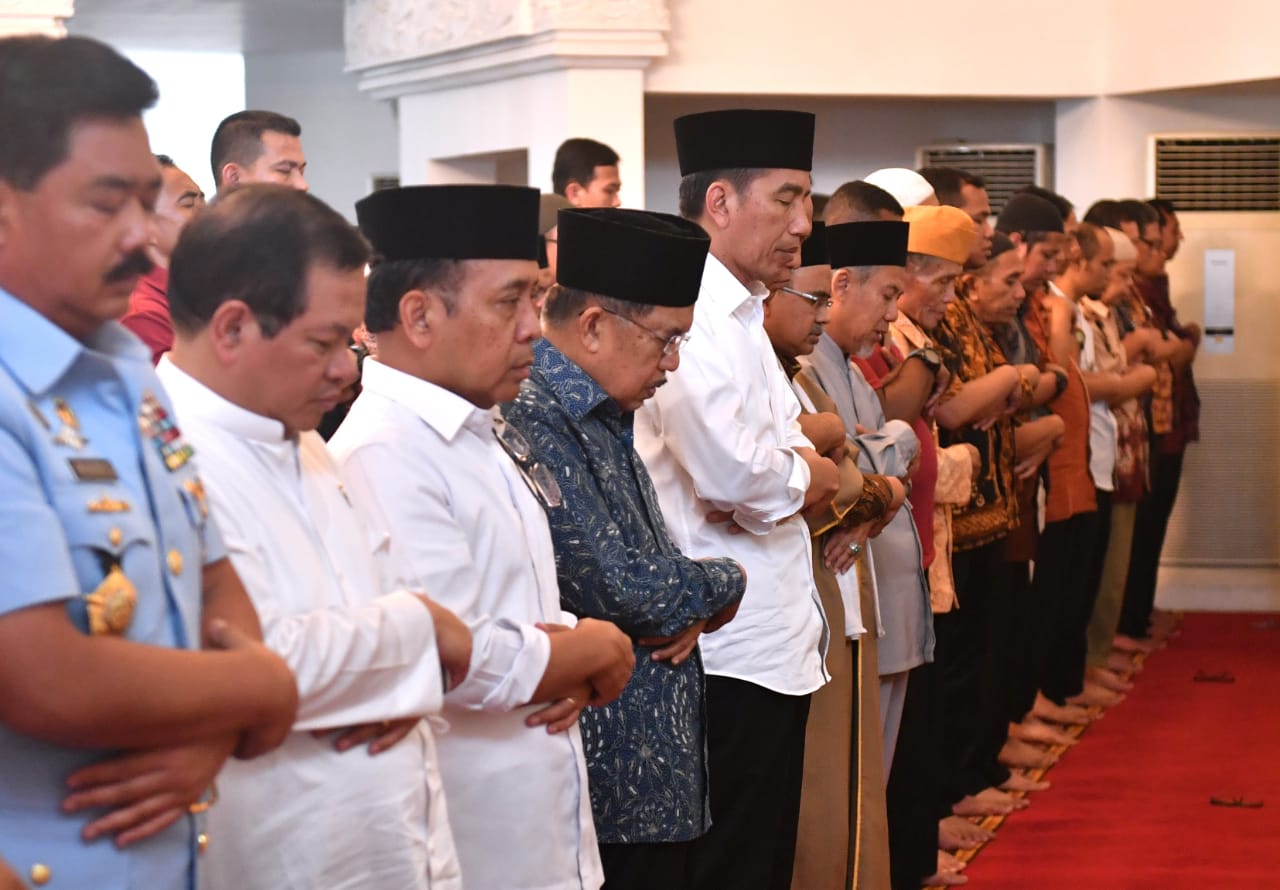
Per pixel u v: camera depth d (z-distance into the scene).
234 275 1.71
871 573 3.52
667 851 2.48
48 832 1.42
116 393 1.49
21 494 1.35
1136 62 7.89
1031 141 8.59
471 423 2.16
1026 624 5.42
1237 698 6.52
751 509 2.88
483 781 2.06
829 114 8.55
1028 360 5.20
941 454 4.11
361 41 8.81
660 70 7.67
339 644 1.70
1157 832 4.74
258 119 3.70
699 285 2.57
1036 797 5.12
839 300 3.61
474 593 2.07
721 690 2.91
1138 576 7.66
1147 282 7.46
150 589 1.45
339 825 1.74
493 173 8.81
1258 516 8.43
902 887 4.07
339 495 1.88
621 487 2.51
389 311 2.13
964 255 4.18
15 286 1.42
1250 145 8.09
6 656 1.33
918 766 4.04
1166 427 7.44
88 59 1.41
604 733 2.42
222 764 1.50
